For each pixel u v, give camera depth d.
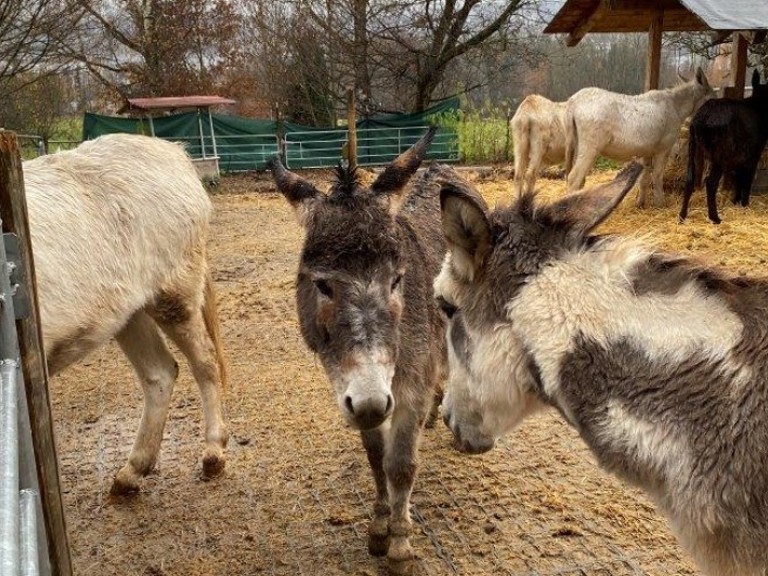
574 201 2.23
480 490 3.93
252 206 14.48
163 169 4.07
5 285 1.78
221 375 4.41
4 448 1.37
